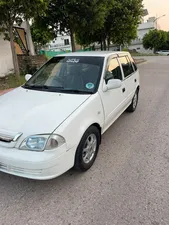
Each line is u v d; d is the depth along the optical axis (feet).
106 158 11.30
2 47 37.35
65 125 8.39
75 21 39.40
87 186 9.17
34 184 9.36
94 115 10.26
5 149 8.21
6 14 26.63
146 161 10.94
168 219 7.39
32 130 8.11
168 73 41.57
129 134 14.15
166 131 14.38
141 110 18.94
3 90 26.48
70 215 7.67
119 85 11.73
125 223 7.27
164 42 169.27
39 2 25.93
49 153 7.95
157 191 8.74
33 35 85.25
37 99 10.33
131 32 62.95
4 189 9.07
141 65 61.05
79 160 9.39
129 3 56.13
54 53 68.03
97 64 12.20
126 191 8.79
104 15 41.04
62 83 11.82
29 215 7.72
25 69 40.29
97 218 7.50
